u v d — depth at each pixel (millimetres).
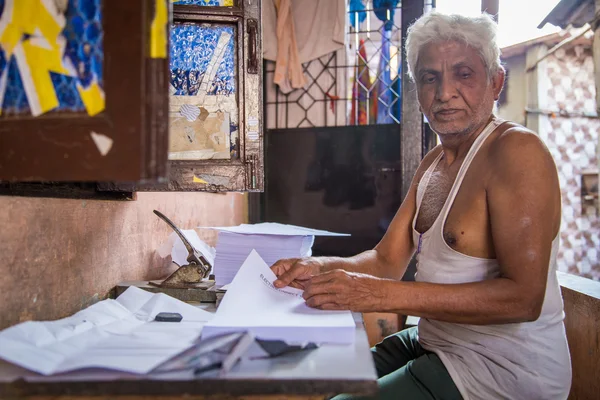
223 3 1419
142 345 795
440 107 1272
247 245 1388
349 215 3658
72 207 1211
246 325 861
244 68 1426
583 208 5984
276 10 3539
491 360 1130
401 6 3365
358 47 3637
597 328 1591
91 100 739
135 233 1627
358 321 1047
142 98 726
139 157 725
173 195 2037
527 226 1049
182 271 1400
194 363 701
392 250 1532
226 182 1426
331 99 3684
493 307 1028
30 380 658
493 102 1313
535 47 5832
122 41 730
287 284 1185
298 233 1401
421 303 1026
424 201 1396
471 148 1239
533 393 1112
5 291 953
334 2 3512
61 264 1156
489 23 1270
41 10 752
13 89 764
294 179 3719
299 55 3586
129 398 713
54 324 858
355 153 3631
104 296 1381
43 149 752
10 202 969
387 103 3619
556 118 5902
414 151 3387
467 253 1184
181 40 1425
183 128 1428
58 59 747
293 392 672
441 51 1254
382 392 1126
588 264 5992
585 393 1663
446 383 1118
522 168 1083
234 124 1438
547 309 1158
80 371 686
